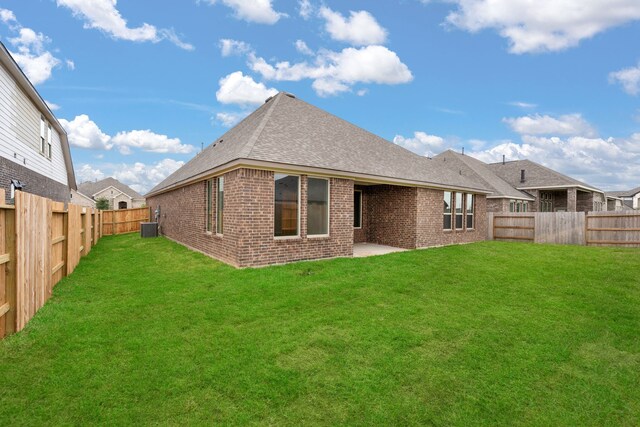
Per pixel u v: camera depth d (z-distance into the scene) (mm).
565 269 9734
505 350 4754
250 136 10766
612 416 3418
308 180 10656
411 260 10648
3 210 4492
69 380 3682
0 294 4508
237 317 5695
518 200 27422
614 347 4922
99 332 4953
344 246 11453
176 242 15805
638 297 7223
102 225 20797
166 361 4156
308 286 7562
